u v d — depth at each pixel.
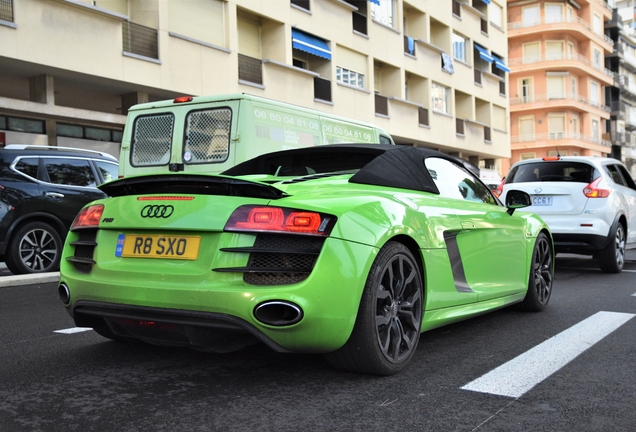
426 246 3.72
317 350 3.11
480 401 3.03
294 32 21.36
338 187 3.54
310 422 2.72
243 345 3.15
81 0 15.44
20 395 3.12
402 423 2.72
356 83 24.73
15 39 13.31
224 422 2.72
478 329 4.84
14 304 6.28
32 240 8.57
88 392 3.16
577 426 2.70
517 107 52.56
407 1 28.17
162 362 3.76
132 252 3.36
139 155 9.39
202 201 3.22
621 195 9.33
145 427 2.66
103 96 16.98
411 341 3.60
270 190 3.14
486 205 4.89
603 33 59.72
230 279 3.04
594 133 56.44
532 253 5.50
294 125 9.52
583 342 4.34
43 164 8.83
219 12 18.30
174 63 16.67
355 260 3.12
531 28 51.38
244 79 18.95
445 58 31.11
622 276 8.62
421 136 28.58
